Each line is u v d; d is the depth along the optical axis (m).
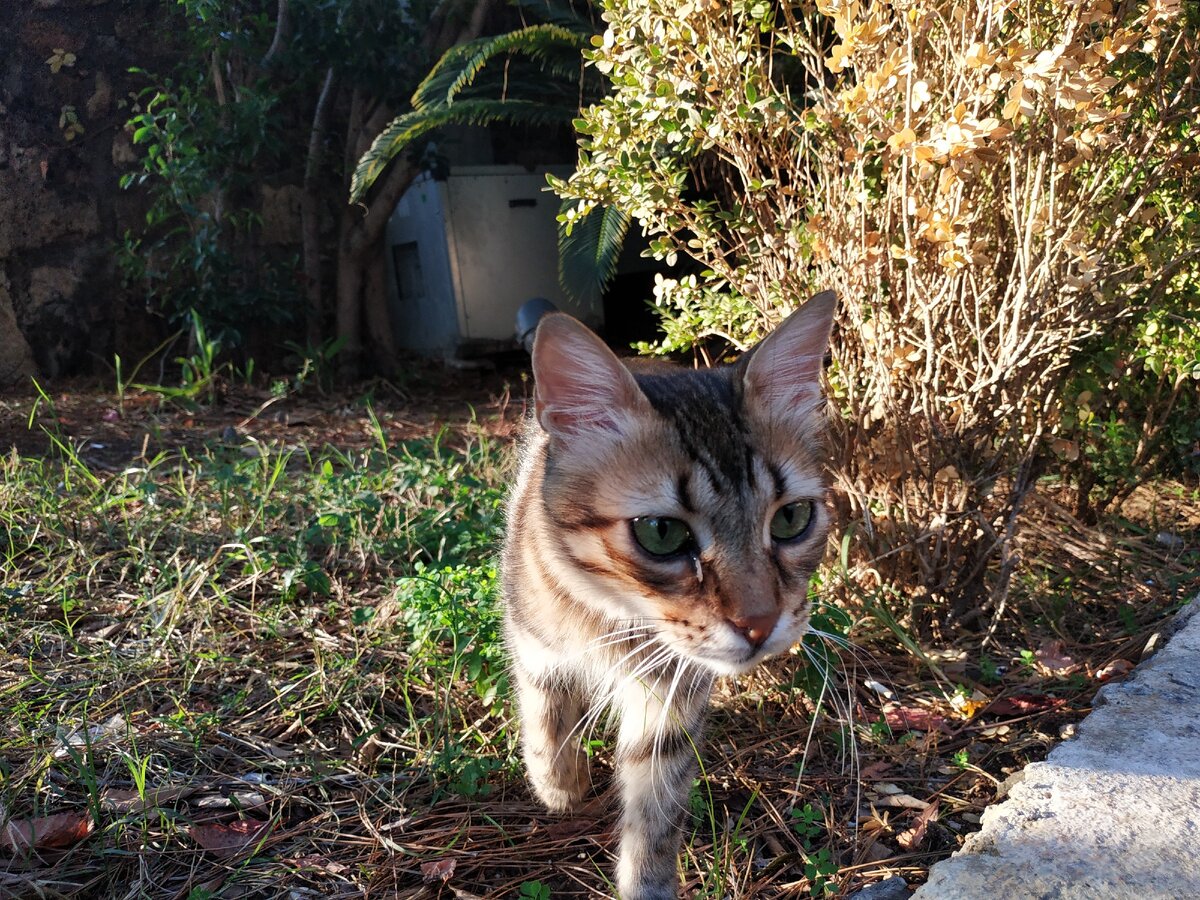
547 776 0.36
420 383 1.13
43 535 0.55
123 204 1.04
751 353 0.32
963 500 0.45
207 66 1.04
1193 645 0.40
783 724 0.41
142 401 0.94
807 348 0.32
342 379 1.11
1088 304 0.41
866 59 0.41
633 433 0.30
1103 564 0.54
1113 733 0.34
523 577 0.35
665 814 0.32
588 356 0.30
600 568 0.30
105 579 0.52
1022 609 0.50
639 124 0.45
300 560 0.52
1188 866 0.27
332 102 1.12
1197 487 0.67
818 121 0.42
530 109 1.02
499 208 1.16
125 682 0.42
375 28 1.05
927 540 0.46
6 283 1.00
